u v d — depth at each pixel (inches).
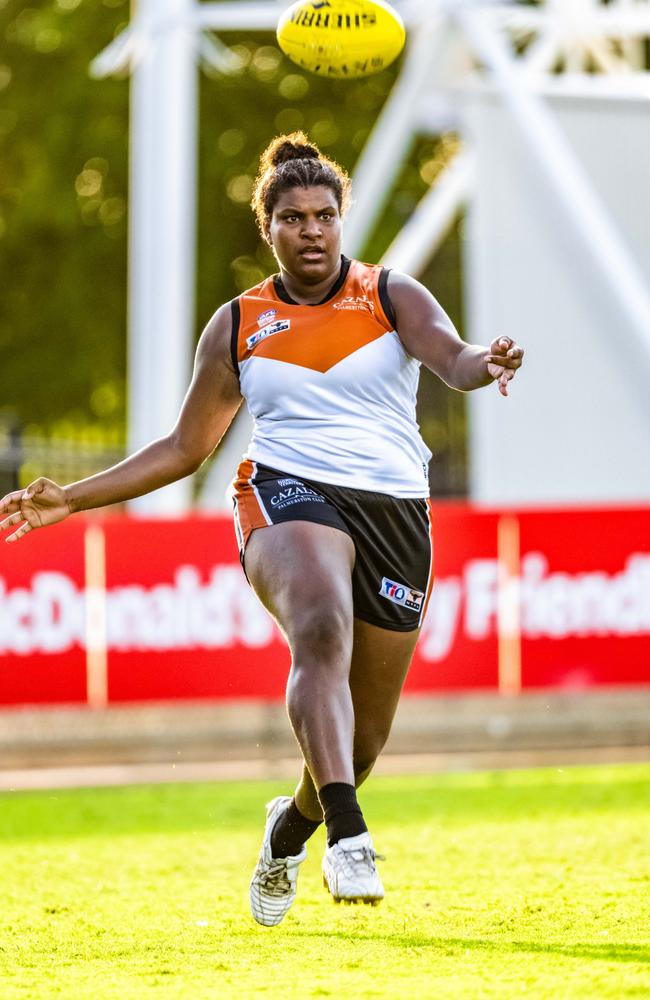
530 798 1263.5
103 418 3769.7
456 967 557.0
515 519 1505.9
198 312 3570.4
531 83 2036.2
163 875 891.4
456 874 848.9
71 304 3553.2
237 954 609.9
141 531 1470.2
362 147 3535.9
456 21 1914.4
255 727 1576.0
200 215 3565.5
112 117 3467.0
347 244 2119.8
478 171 2078.0
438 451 2928.2
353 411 584.1
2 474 1959.9
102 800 1332.4
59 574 1459.2
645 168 2041.1
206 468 2271.2
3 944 646.5
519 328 2049.7
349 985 522.6
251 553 577.6
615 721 1601.9
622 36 2274.9
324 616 547.2
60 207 3462.1
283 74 3538.4
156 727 1568.7
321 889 817.5
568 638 1509.6
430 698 1604.3
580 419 2022.6
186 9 1991.9
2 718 1549.0
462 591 1496.1
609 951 582.6
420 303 584.1
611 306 1809.8
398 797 1296.8
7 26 3572.8
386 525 582.6
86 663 1462.8
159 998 506.0
